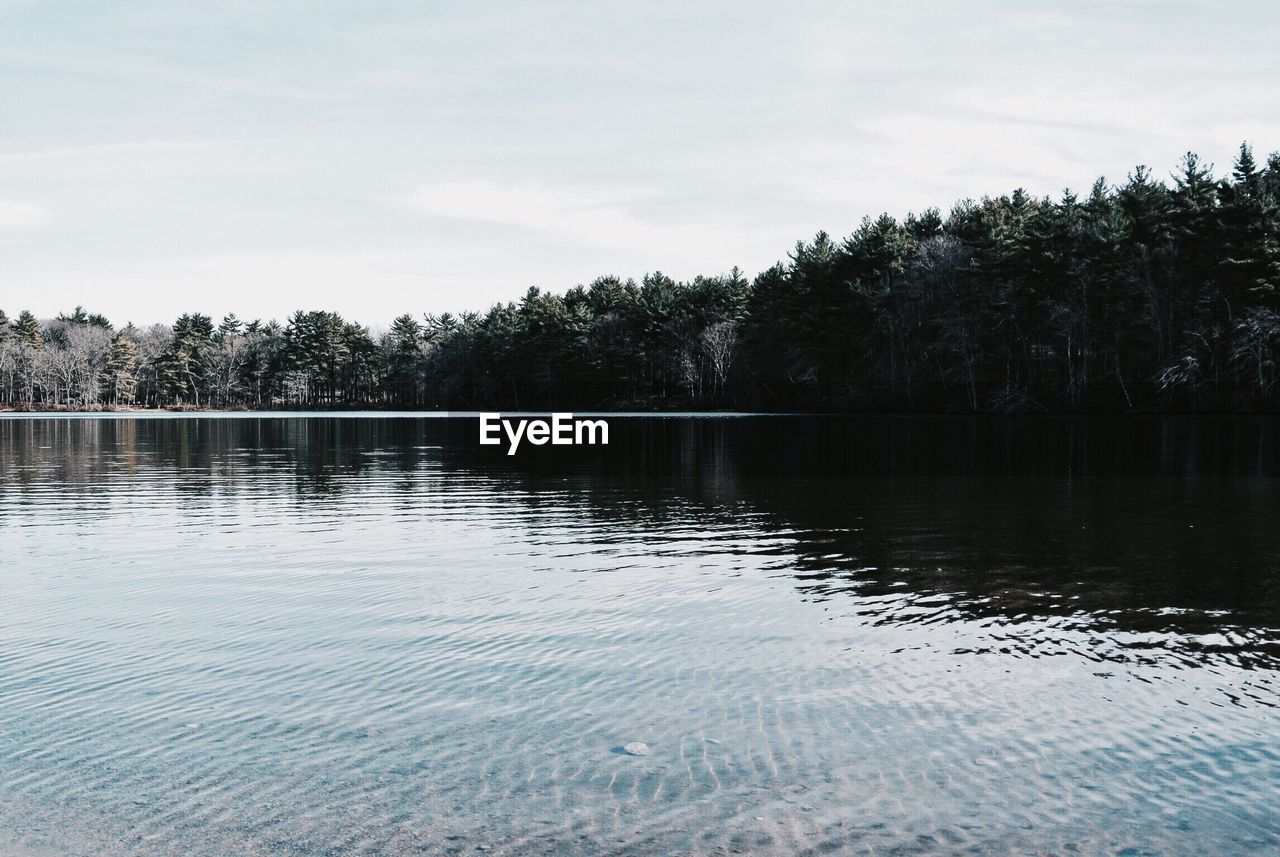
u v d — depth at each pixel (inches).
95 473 1312.7
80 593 498.6
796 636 411.5
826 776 267.4
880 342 4156.0
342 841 232.5
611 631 419.8
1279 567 575.5
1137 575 550.0
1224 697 331.9
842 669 363.3
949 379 3885.3
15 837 234.4
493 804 250.7
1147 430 2402.8
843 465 1412.4
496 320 6318.9
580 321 5684.1
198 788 260.2
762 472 1298.0
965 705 323.3
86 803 251.9
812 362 4407.0
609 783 262.5
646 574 554.9
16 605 469.4
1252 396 3112.7
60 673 356.8
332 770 271.0
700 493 1029.8
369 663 369.7
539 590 508.1
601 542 681.0
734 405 4997.5
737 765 274.2
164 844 231.5
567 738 293.7
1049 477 1196.5
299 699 328.5
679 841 232.1
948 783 263.4
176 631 418.3
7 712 315.3
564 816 244.5
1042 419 3181.6
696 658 377.4
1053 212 3718.0
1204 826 240.8
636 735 296.0
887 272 4190.5
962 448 1790.1
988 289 3703.3
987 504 914.1
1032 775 268.8
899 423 3097.9
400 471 1353.3
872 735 296.5
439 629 422.6
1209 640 405.1
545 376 5767.7
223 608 463.5
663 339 5521.7
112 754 281.9
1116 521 788.6
